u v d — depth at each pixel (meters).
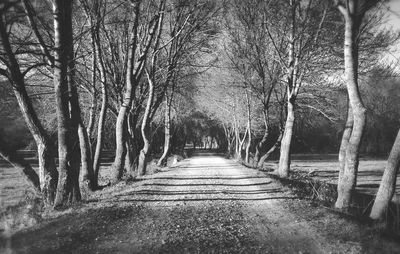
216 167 31.34
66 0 11.61
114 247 6.96
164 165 34.59
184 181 18.72
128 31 22.09
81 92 21.28
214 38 26.19
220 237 7.84
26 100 11.63
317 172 32.78
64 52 11.64
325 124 55.72
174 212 10.50
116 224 8.79
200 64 28.12
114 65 22.17
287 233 8.20
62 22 11.57
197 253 6.73
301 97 27.14
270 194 13.95
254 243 7.41
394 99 47.91
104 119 18.00
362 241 7.48
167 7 21.92
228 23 28.11
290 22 23.42
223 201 12.45
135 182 18.22
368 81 21.20
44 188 11.73
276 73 28.88
